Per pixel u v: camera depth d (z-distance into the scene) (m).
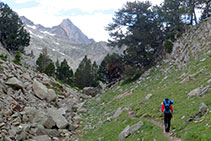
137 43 47.88
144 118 17.41
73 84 73.88
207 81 17.31
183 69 30.00
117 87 44.12
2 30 63.94
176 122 12.60
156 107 18.17
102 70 65.06
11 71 28.92
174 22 45.75
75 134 22.53
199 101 13.98
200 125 10.53
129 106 24.20
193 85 19.30
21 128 17.86
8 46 65.94
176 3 46.97
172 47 43.75
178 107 15.34
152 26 48.56
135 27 48.69
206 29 35.19
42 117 21.44
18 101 22.67
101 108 32.31
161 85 28.89
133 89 35.94
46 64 81.75
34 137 17.84
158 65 42.16
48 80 38.94
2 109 18.92
